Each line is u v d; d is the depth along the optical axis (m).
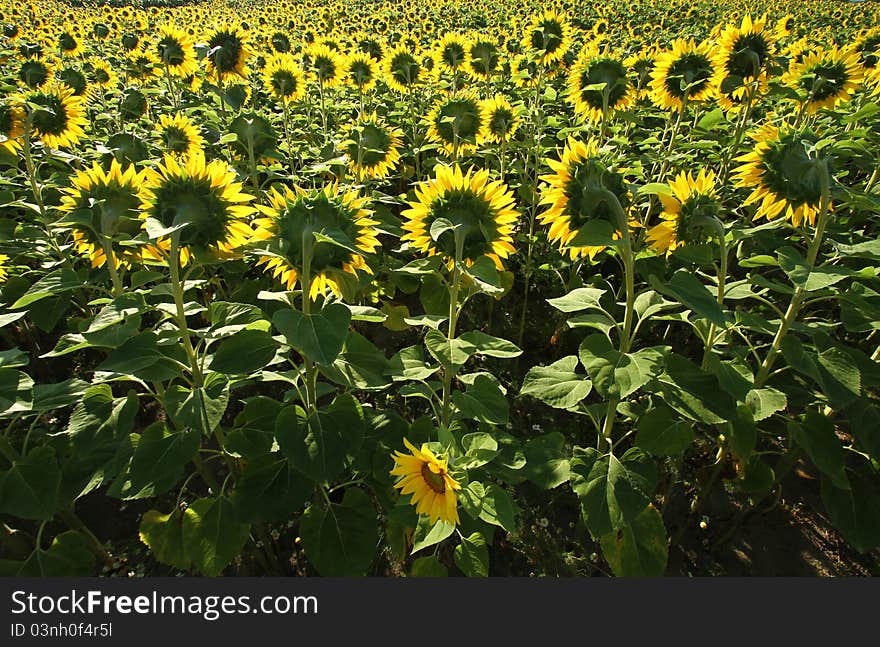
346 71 6.52
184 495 3.53
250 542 3.00
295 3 31.75
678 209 2.39
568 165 2.34
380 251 4.44
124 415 2.30
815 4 30.20
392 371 2.36
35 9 21.27
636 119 4.64
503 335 4.77
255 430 2.51
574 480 2.37
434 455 2.18
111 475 2.44
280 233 2.11
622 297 4.49
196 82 7.13
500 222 2.35
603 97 4.45
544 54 6.14
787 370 2.91
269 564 3.12
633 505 2.26
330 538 2.47
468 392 2.45
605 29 14.48
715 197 2.45
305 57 9.45
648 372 2.05
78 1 32.09
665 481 3.53
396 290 5.39
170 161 2.09
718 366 2.37
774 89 4.44
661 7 25.89
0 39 14.09
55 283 2.38
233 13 30.70
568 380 2.31
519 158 6.43
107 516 3.41
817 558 3.17
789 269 2.10
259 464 2.46
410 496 2.49
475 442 2.27
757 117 6.62
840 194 2.26
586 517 2.26
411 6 29.83
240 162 4.96
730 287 2.58
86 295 4.22
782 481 3.60
